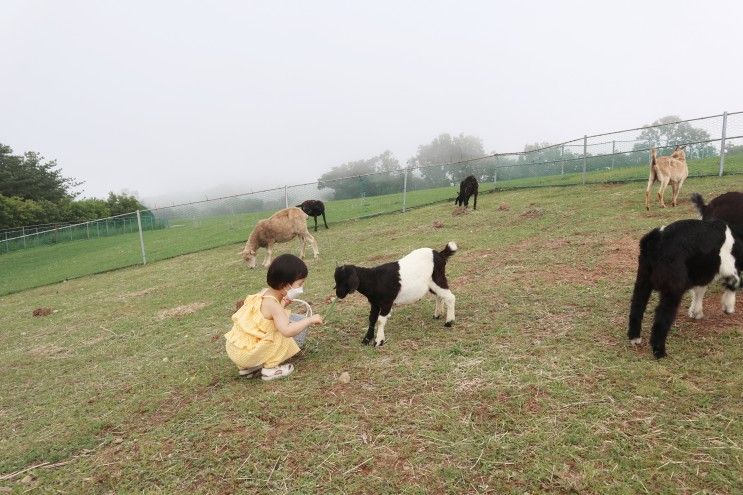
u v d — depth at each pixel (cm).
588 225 907
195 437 348
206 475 305
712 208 541
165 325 734
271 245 1140
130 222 3438
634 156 1791
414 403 355
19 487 322
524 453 286
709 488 248
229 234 2017
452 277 705
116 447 359
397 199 2144
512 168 2255
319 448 315
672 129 1664
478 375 384
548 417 318
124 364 569
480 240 950
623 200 1114
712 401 316
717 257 376
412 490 266
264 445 326
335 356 464
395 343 478
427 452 298
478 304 564
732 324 424
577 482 259
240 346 422
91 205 4978
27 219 4297
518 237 917
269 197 2409
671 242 372
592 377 362
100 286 1291
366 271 458
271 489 282
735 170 1282
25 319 994
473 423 322
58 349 701
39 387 542
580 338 431
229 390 420
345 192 2498
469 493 260
